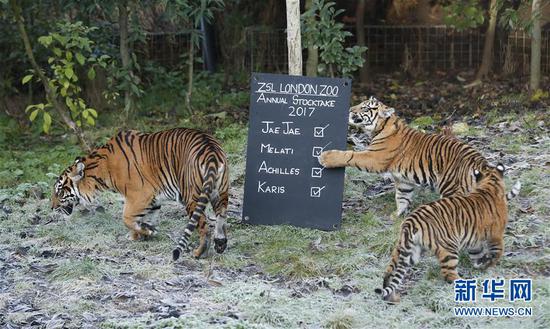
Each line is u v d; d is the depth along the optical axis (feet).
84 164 29.81
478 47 59.52
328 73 53.01
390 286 23.65
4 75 52.29
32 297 25.29
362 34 57.62
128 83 47.39
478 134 41.16
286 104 31.01
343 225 30.76
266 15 60.34
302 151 30.86
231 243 29.35
